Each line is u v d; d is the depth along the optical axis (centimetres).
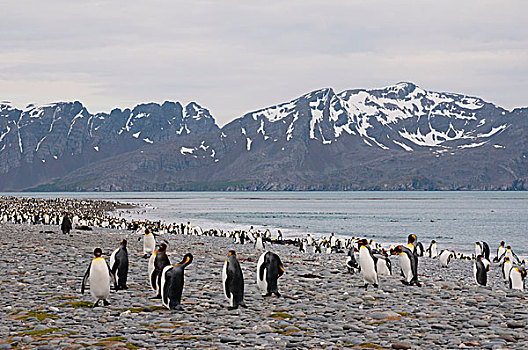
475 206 17062
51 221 6106
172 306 1292
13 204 10450
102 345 981
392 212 13150
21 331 1074
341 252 4144
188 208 15525
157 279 1444
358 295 1567
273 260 1493
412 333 1116
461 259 3919
